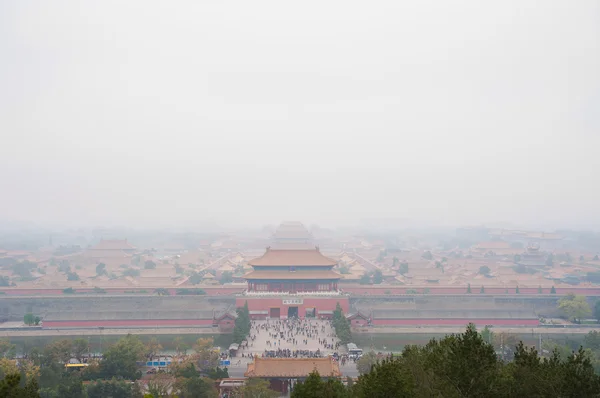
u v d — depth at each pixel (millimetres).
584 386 52000
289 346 165625
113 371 127562
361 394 58188
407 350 68250
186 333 187250
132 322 193375
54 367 128000
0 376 114188
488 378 54562
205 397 107500
